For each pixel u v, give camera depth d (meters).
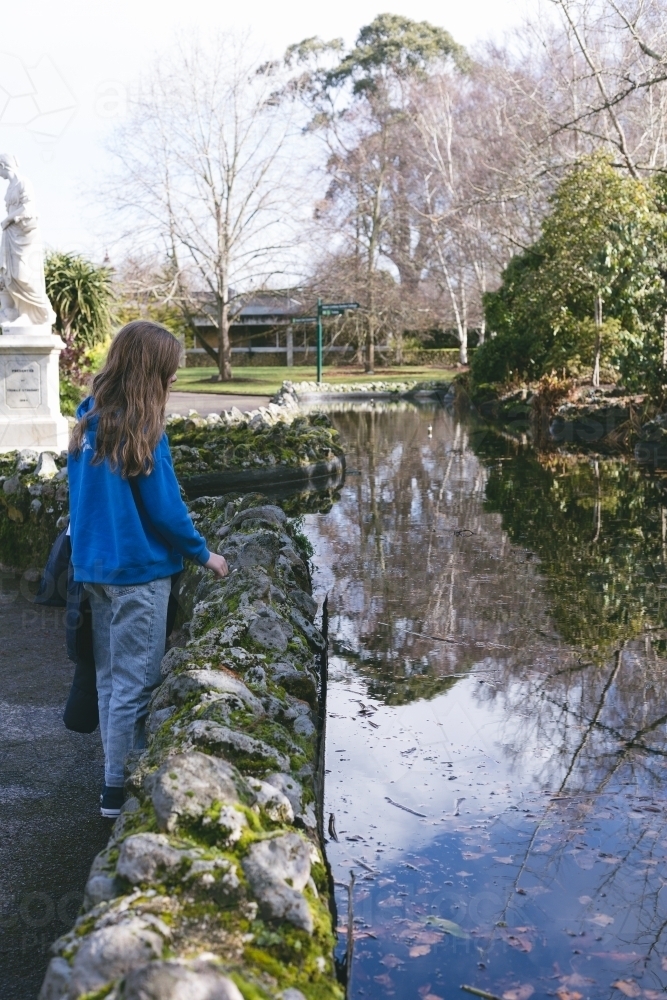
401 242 43.66
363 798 2.95
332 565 6.14
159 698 2.69
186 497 6.86
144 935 1.49
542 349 19.25
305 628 3.77
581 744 3.37
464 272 39.66
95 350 14.89
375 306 39.31
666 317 13.70
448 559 6.30
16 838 2.75
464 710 3.67
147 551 2.73
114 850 1.86
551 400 15.48
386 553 6.50
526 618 4.93
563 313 18.16
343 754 3.27
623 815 2.86
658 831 2.76
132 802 2.16
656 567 6.06
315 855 2.08
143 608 2.74
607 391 15.69
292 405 16.45
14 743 3.44
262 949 1.61
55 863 2.62
